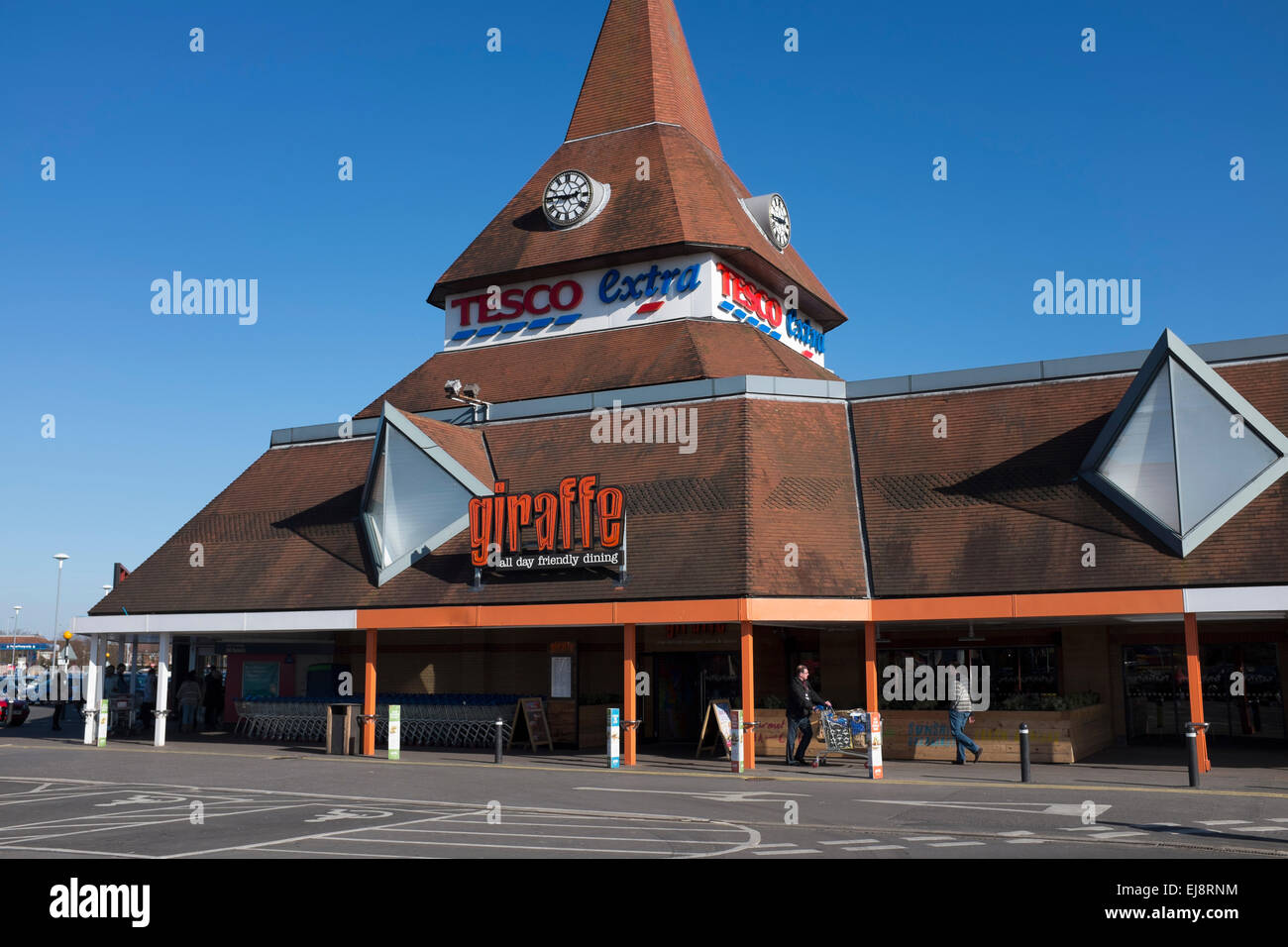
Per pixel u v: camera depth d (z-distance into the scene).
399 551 29.23
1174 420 23.31
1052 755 24.08
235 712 38.81
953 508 25.48
